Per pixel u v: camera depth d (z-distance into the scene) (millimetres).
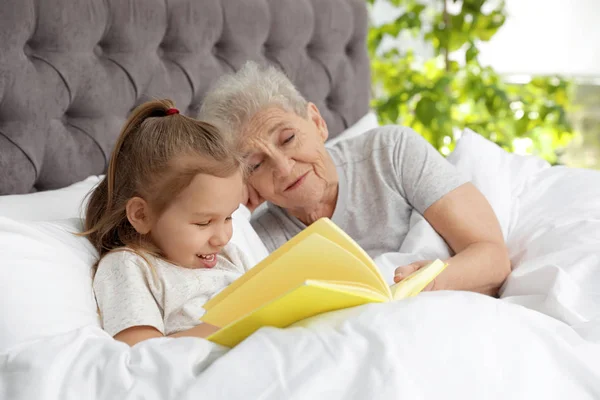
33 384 843
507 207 1729
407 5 3518
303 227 1653
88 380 858
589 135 3787
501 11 3322
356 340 869
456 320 905
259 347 857
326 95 2404
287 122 1518
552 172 1888
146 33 1855
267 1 2205
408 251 1493
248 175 1540
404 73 3488
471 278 1428
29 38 1628
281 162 1503
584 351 960
